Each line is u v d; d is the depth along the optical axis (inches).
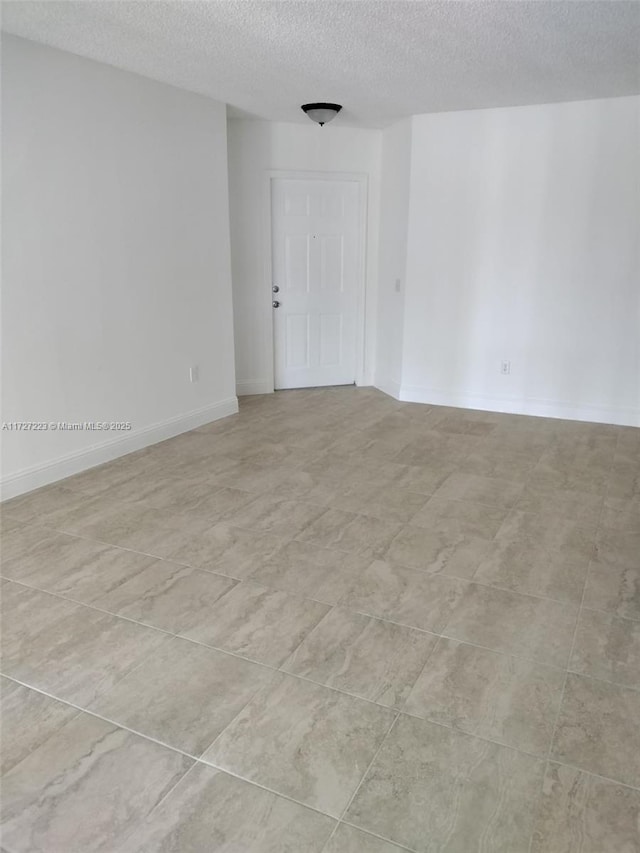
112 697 76.7
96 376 151.9
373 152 221.0
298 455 165.2
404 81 155.9
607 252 184.4
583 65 141.7
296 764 67.0
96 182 143.9
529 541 116.8
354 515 128.2
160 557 110.8
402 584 102.0
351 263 231.6
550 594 99.2
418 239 206.4
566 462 159.9
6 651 85.0
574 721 72.9
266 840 58.5
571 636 88.6
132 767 66.5
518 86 160.2
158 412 173.9
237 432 185.0
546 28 117.7
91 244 144.9
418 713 74.2
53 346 139.3
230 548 114.1
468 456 164.4
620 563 108.7
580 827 59.8
